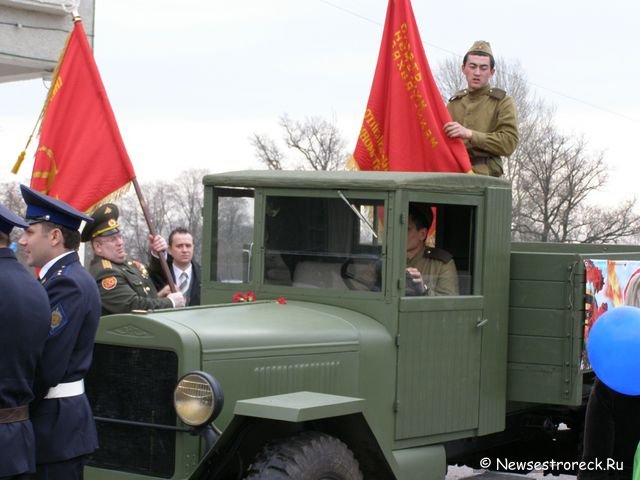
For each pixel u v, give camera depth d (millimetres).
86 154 6840
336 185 5438
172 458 4742
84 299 4449
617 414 4953
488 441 6535
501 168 7188
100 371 4973
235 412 4465
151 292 6371
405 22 6906
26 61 11344
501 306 5941
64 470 4414
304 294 5566
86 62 6902
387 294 5316
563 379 5922
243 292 5770
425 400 5484
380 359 5273
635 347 4695
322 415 4477
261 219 5707
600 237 28062
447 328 5590
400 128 6887
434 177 5480
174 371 4707
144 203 6789
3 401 4035
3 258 4156
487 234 5793
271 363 4879
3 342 4031
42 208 4574
